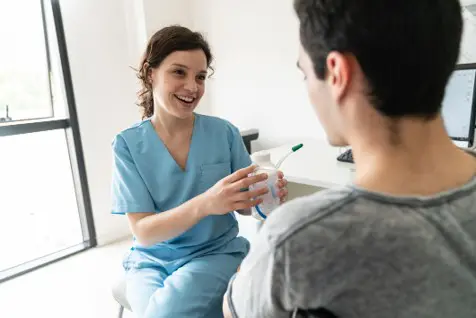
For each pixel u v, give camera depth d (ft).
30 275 6.77
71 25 6.72
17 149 6.97
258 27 6.67
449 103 4.27
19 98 6.77
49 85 7.12
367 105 1.20
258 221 3.20
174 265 3.52
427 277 1.13
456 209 1.18
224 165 3.87
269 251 1.24
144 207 3.51
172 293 3.13
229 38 7.19
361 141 1.27
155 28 7.38
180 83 3.51
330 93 1.30
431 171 1.22
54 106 7.25
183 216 3.09
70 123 7.06
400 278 1.13
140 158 3.65
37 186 7.38
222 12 7.18
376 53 1.11
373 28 1.09
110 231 7.95
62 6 6.56
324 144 5.72
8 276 6.64
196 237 3.61
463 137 4.27
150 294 3.29
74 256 7.41
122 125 7.75
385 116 1.18
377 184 1.20
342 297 1.18
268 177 3.01
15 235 7.36
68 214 7.81
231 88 7.43
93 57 7.10
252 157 4.11
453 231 1.16
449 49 1.14
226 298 1.59
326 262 1.15
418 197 1.16
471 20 4.58
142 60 3.73
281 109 6.74
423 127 1.20
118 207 3.54
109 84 7.41
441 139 1.26
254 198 2.93
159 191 3.66
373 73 1.13
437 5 1.10
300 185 4.71
